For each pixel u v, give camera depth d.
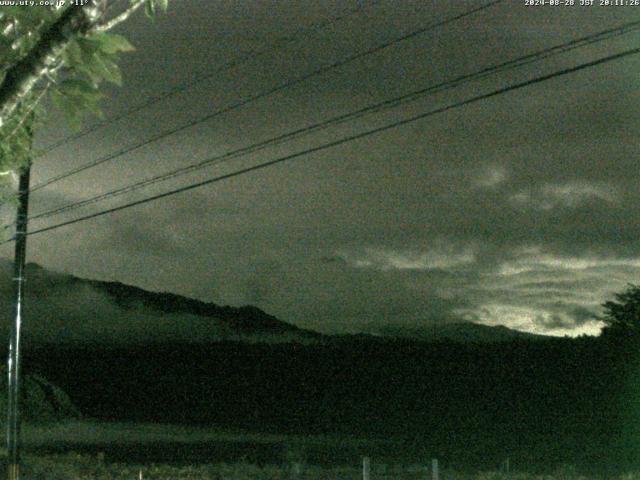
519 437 52.06
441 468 37.38
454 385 65.38
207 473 34.53
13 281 23.03
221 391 96.19
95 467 34.94
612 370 52.16
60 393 86.19
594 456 44.72
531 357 58.75
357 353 85.81
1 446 41.22
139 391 102.69
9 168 5.04
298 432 73.69
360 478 33.56
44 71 3.70
